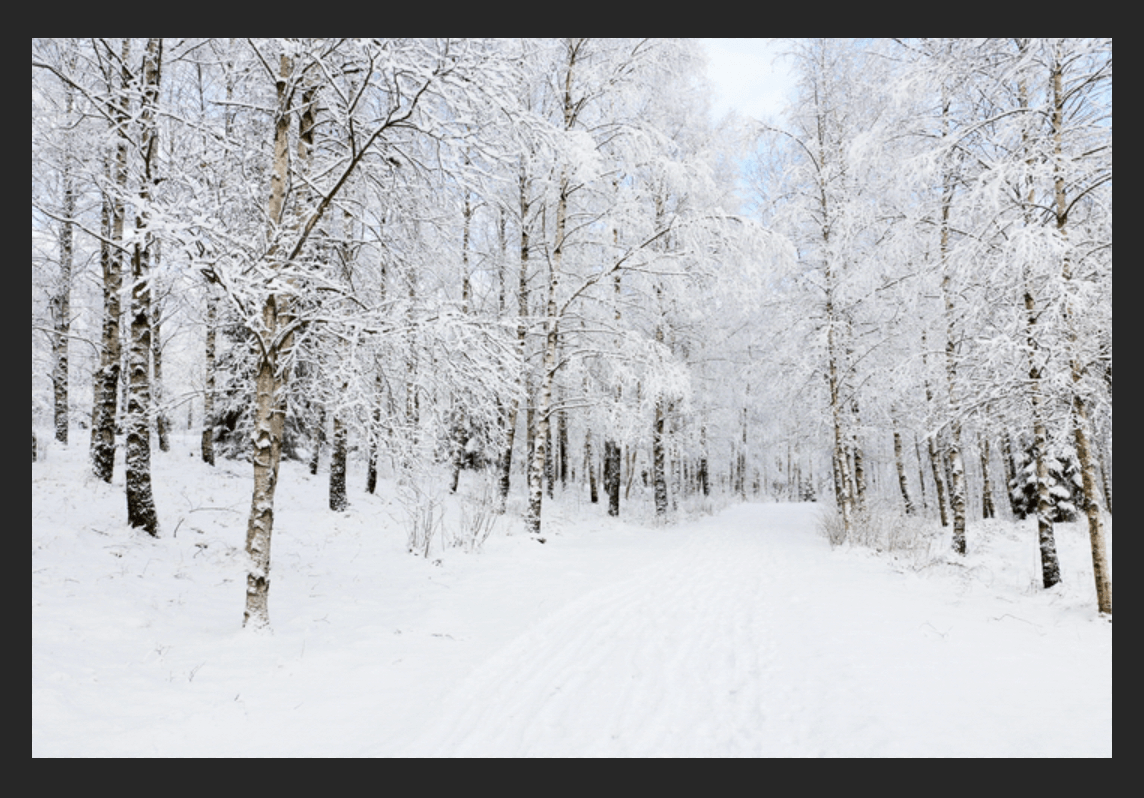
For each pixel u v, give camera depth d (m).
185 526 8.70
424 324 6.25
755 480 46.94
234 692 4.46
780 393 15.84
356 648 5.53
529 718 4.38
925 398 13.16
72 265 11.93
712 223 11.52
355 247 8.27
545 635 6.25
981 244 8.19
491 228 15.22
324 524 10.70
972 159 9.00
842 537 12.84
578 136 9.93
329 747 3.88
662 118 15.03
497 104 6.66
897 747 3.74
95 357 12.70
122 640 5.01
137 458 7.76
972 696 4.41
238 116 8.18
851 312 13.98
